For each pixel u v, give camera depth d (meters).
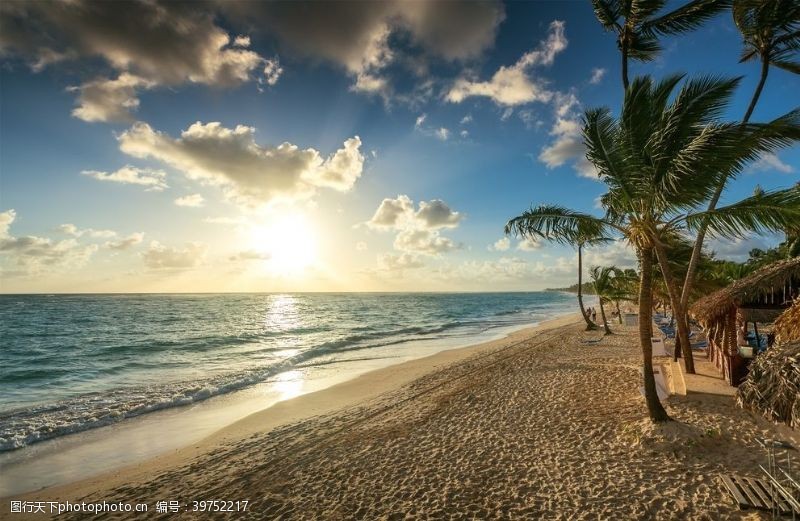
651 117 7.73
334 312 68.50
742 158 7.12
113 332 36.19
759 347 12.91
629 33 10.34
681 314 11.74
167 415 12.04
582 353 18.31
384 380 15.91
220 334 34.50
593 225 8.23
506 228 8.91
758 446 6.77
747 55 11.61
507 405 10.80
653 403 7.74
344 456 8.16
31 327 40.34
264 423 11.06
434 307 86.69
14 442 9.77
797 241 23.00
